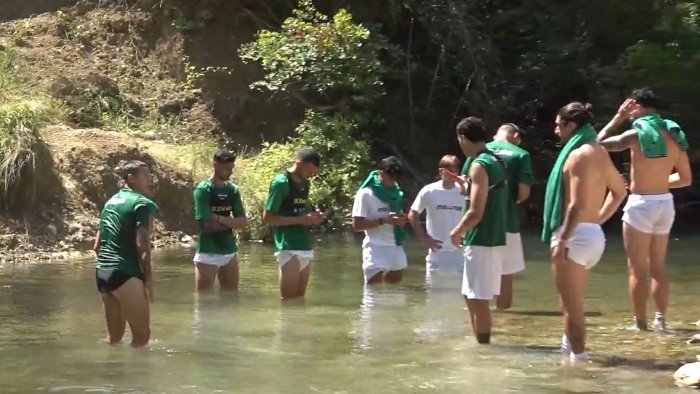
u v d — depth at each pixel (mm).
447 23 20750
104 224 7320
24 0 20609
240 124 19391
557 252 6758
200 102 19469
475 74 20547
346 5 20703
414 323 8242
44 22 19938
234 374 6273
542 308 9141
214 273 10008
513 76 20547
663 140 7840
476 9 21391
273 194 9406
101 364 6551
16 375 6211
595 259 6832
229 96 19609
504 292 8977
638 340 7531
